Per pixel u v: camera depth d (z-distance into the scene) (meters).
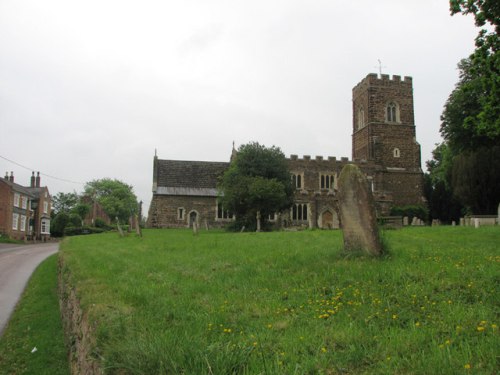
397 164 59.06
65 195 114.06
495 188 41.34
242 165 45.41
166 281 9.99
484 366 4.48
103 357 4.95
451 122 40.38
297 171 56.25
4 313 13.88
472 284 8.05
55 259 26.11
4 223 56.12
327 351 5.12
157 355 4.64
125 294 8.36
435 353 4.81
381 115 59.59
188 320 6.66
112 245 21.89
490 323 5.84
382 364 4.67
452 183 44.78
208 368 4.38
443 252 12.37
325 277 9.39
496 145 41.34
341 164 57.34
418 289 7.95
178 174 58.66
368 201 11.87
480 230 21.20
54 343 10.66
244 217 43.41
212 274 10.79
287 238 20.05
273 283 9.30
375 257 11.45
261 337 5.70
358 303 7.28
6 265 25.02
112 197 108.81
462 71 40.06
